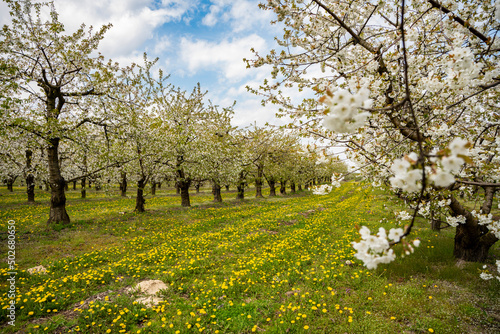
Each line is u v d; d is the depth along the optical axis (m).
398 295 5.26
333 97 1.72
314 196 33.59
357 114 1.73
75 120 13.52
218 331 4.20
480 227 6.75
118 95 13.53
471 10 4.18
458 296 5.18
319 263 7.45
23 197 26.66
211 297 5.38
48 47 11.70
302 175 35.31
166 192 41.09
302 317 4.50
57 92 12.20
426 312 4.66
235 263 7.71
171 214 17.22
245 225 13.29
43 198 26.44
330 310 4.82
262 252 8.69
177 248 9.27
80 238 10.54
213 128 22.78
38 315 4.73
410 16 5.19
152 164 16.94
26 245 9.44
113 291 5.73
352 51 6.32
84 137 12.52
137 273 6.87
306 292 5.37
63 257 8.39
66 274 6.88
